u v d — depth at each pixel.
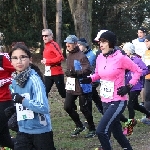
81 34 16.36
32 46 25.12
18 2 24.31
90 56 7.32
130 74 6.42
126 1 27.75
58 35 19.06
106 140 4.90
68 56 6.64
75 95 6.73
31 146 4.13
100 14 27.88
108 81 4.98
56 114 8.93
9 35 24.09
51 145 4.13
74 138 6.91
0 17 24.75
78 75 6.49
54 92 11.95
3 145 5.20
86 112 6.81
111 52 5.00
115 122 5.04
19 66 3.98
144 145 6.45
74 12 16.45
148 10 28.67
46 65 8.19
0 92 4.89
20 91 4.03
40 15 24.86
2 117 4.90
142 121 8.00
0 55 4.89
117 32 28.38
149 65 7.66
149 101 7.84
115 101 4.93
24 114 4.04
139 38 9.38
